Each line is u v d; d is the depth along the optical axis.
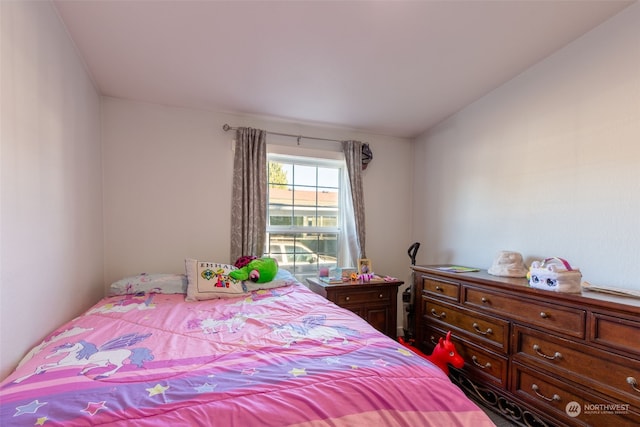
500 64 1.97
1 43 0.99
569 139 1.77
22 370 0.93
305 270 2.93
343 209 3.01
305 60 1.88
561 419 1.44
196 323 1.42
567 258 1.78
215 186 2.50
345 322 1.43
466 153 2.53
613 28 1.57
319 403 0.79
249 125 2.62
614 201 1.56
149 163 2.33
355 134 3.00
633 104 1.49
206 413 0.73
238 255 2.49
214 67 1.93
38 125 1.25
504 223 2.19
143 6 1.43
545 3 1.48
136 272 2.30
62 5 1.39
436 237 2.87
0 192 0.99
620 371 1.22
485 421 0.86
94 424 0.67
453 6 1.48
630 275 1.49
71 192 1.60
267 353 1.08
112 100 2.24
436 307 2.27
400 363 1.01
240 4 1.44
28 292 1.16
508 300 1.72
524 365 1.62
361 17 1.54
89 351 1.08
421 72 2.04
